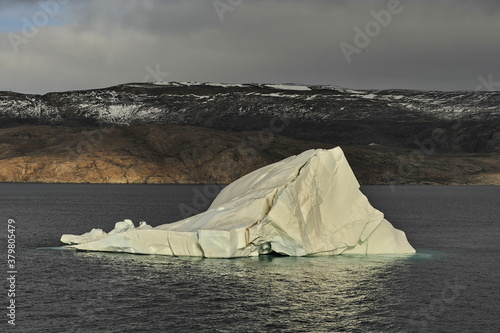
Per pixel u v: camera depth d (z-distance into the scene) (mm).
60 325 35906
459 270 53531
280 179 56438
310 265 52594
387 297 43031
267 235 53719
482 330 36062
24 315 37844
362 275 49438
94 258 55938
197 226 56438
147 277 47688
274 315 38219
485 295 44281
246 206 54844
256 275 48375
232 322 36781
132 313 38406
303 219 53719
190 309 39281
